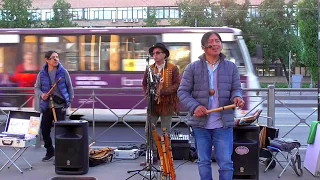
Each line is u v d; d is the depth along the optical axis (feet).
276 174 21.04
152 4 188.85
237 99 14.92
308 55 101.45
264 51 123.13
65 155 20.79
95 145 29.78
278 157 24.89
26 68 41.42
